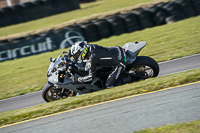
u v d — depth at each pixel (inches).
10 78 1360.7
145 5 2282.2
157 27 1892.2
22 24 3159.5
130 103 676.7
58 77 832.3
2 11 3198.8
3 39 2166.6
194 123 513.0
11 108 925.2
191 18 1918.1
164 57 1152.8
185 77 764.0
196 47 1189.7
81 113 677.9
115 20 1927.9
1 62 1898.4
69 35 1903.3
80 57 810.2
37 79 1222.9
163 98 667.4
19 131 641.6
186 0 1967.3
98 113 657.0
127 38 1721.2
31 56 1900.8
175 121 546.6
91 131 577.3
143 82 808.3
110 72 855.7
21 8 3253.0
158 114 591.5
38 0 3304.6
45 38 1904.5
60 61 854.5
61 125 633.6
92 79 825.5
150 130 524.1
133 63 865.5
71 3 3494.1
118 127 570.9
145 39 1587.1
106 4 3607.3
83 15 2866.6
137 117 597.0
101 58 807.7
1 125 696.4
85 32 1915.6
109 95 751.7
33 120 693.3
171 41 1405.0
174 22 1904.5
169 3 1985.7
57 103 775.1
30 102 942.4
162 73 971.9
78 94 908.0
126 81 874.8
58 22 2719.0
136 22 1937.7
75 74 858.8
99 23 1925.4
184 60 1055.6
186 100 629.3
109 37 1929.1
